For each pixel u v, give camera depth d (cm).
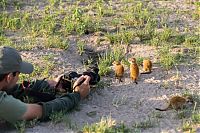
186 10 1487
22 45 1269
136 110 967
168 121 920
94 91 1039
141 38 1296
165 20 1407
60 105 916
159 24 1387
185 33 1321
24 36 1330
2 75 888
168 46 1236
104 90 1045
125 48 1253
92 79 1019
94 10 1500
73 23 1373
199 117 909
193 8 1505
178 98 944
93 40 1307
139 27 1370
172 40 1277
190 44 1249
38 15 1467
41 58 1202
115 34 1327
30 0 1587
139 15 1430
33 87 993
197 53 1204
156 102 995
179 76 1098
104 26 1383
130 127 898
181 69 1129
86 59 1217
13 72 898
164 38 1280
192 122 906
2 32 1348
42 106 899
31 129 888
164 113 947
